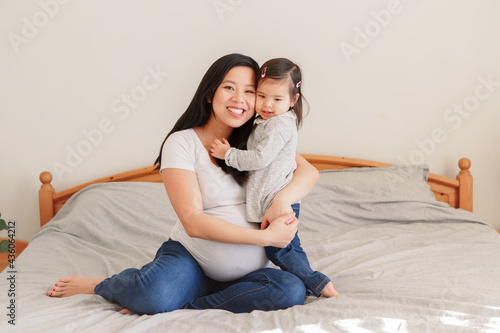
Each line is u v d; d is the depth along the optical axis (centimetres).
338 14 303
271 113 171
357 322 140
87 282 175
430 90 309
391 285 174
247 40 304
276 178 169
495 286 173
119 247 237
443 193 306
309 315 147
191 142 171
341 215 269
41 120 306
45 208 299
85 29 300
